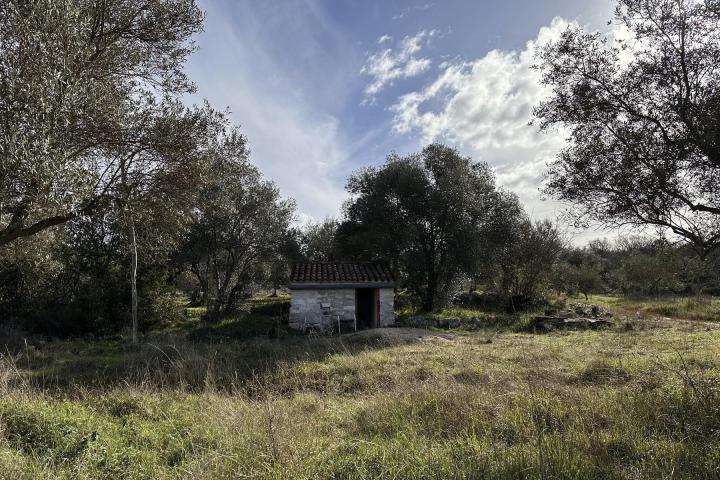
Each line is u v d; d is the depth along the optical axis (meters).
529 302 24.53
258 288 30.44
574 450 4.22
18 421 5.18
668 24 6.00
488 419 5.46
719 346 10.39
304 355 11.59
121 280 19.27
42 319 18.03
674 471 3.82
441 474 3.91
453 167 23.66
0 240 8.21
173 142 10.33
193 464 4.28
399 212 24.17
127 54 10.76
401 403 6.27
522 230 25.00
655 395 5.83
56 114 7.43
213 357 10.90
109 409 6.60
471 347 12.88
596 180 6.40
